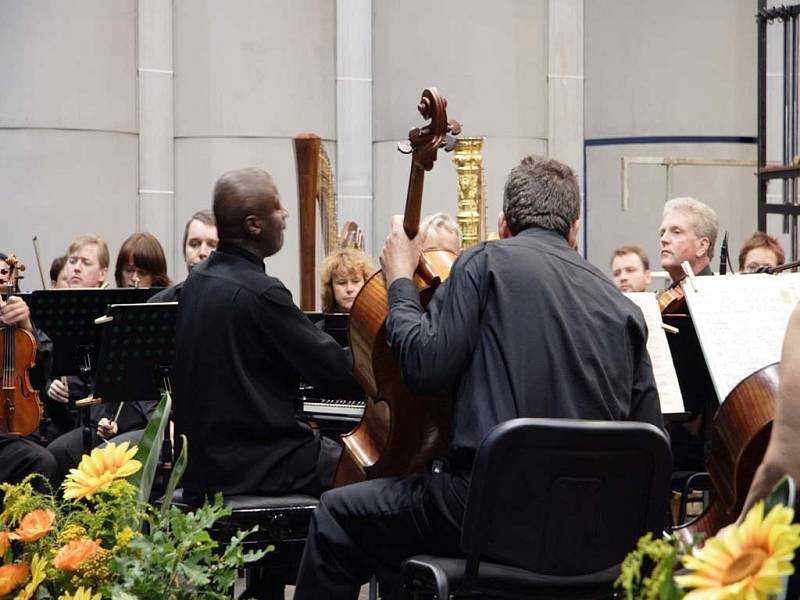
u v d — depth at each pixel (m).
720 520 3.80
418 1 11.68
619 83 11.95
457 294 3.61
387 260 3.94
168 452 4.83
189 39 11.51
